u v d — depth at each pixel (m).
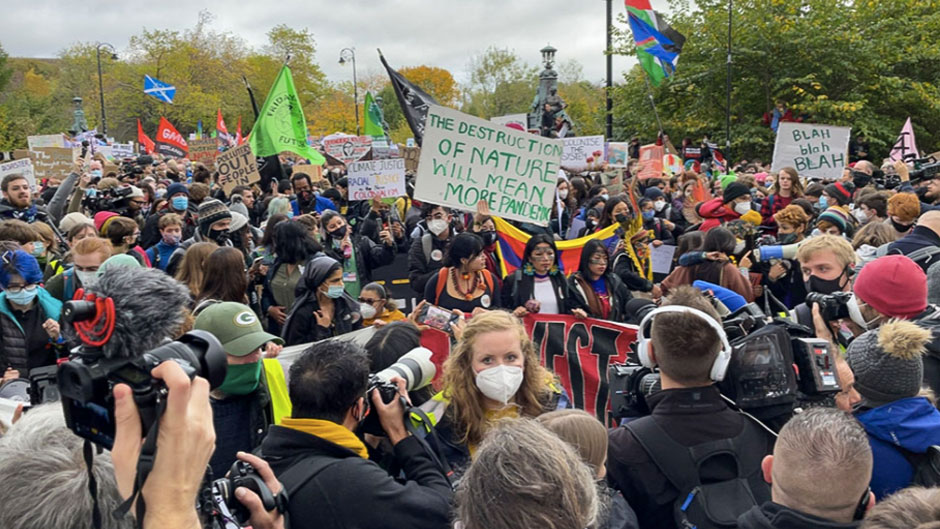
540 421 2.49
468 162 6.25
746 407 2.69
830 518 2.01
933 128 25.98
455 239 5.62
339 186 12.31
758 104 25.91
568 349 4.81
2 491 1.57
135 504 1.33
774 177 12.45
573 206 11.37
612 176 13.34
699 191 11.03
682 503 2.58
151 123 57.56
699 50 25.53
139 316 1.32
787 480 2.04
